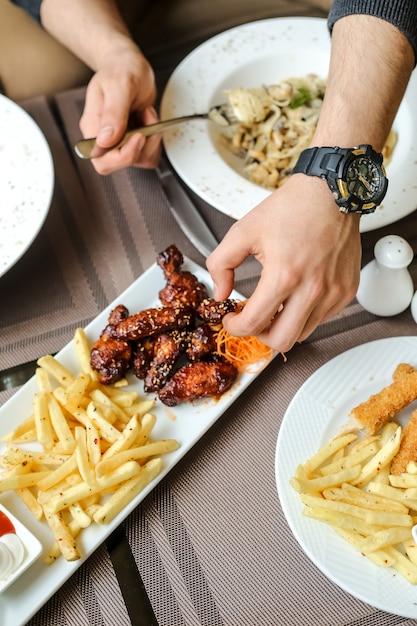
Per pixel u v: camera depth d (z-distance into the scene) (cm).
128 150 84
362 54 73
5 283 83
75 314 81
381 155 69
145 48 107
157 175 91
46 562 64
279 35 99
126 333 74
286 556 66
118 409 71
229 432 73
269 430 73
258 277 83
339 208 67
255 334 68
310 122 93
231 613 64
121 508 66
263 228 67
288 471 68
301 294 66
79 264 84
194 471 71
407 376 71
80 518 65
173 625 64
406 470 67
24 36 106
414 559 63
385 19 74
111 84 88
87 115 88
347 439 69
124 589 65
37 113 96
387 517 63
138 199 89
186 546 67
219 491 70
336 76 74
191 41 106
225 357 75
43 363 73
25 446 71
